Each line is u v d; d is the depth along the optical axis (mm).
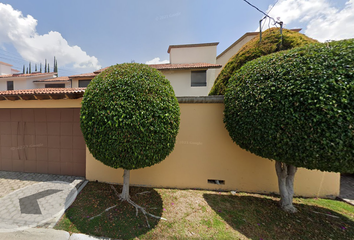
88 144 2713
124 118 2445
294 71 2354
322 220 2787
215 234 2430
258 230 2527
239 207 3141
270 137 2434
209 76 12562
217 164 3879
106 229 2443
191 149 3912
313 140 2115
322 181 3678
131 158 2498
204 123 3873
